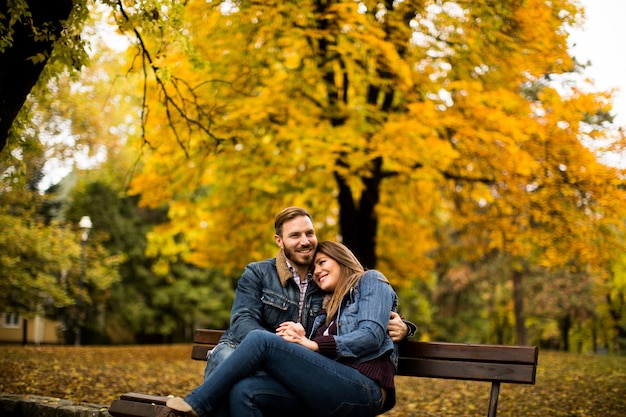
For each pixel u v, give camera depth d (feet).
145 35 24.20
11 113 17.46
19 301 64.34
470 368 12.70
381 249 54.75
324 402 11.76
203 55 30.94
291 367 11.70
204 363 40.68
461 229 44.16
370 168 36.11
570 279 69.97
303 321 13.75
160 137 34.91
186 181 41.01
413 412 23.31
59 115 51.83
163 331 102.68
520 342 68.59
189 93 32.83
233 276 105.19
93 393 24.32
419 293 93.91
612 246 33.06
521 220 36.35
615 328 79.66
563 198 32.24
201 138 34.45
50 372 30.14
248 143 34.65
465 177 38.19
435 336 97.71
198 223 49.49
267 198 45.70
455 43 28.48
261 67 32.58
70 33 18.69
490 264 74.18
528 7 26.45
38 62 17.56
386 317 12.62
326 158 32.91
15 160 21.88
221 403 11.62
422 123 29.81
